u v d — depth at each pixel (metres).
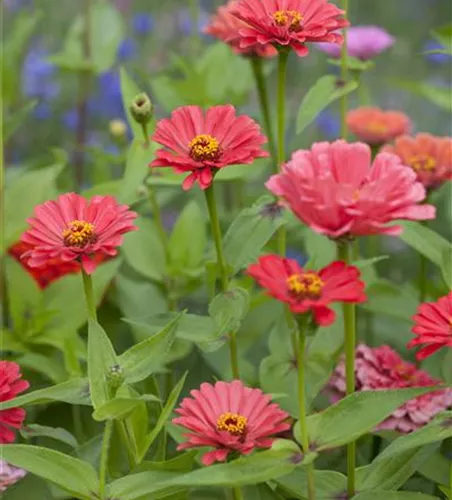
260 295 1.23
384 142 1.33
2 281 1.30
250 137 1.02
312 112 1.16
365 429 0.96
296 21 1.06
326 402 1.18
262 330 1.26
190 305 1.35
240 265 1.09
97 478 0.98
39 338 1.23
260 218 1.10
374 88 2.13
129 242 1.30
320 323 0.90
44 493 1.05
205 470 0.94
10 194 1.29
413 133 2.03
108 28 1.53
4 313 1.31
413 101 2.09
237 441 0.96
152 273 1.29
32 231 1.02
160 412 1.08
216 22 1.25
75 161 1.59
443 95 1.40
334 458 1.15
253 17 1.05
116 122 1.45
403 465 1.03
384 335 1.32
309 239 1.22
